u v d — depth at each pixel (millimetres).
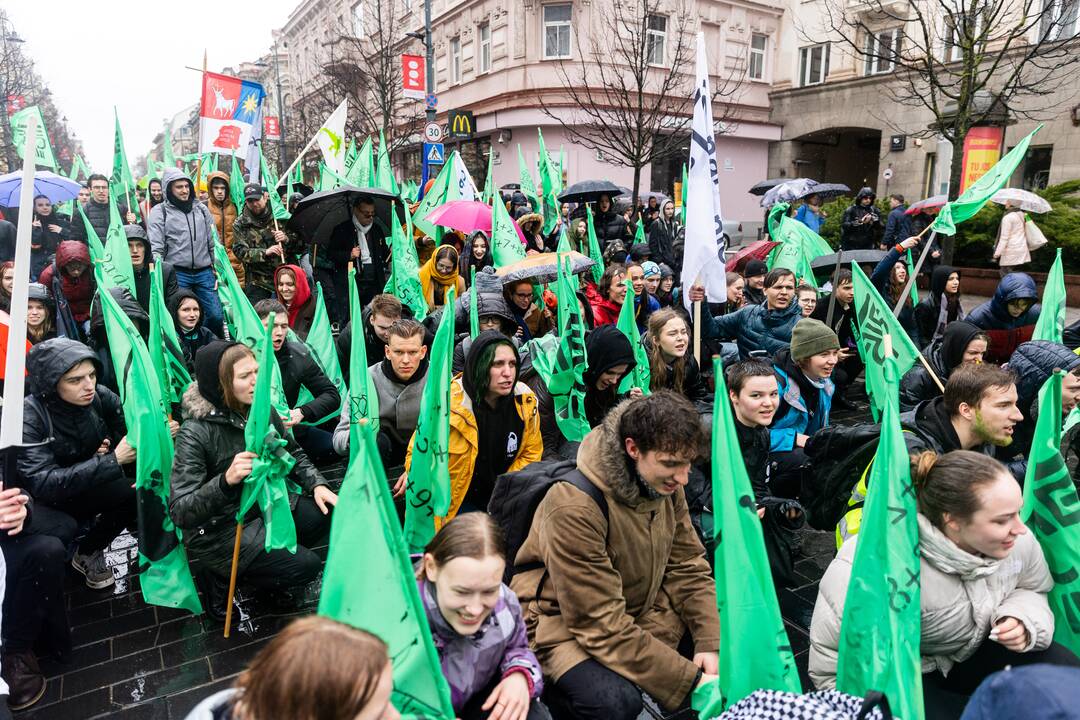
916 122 21609
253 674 1270
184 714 2920
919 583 2092
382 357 5773
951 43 11000
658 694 2307
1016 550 2404
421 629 1696
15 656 2980
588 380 4020
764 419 3449
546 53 22578
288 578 3541
